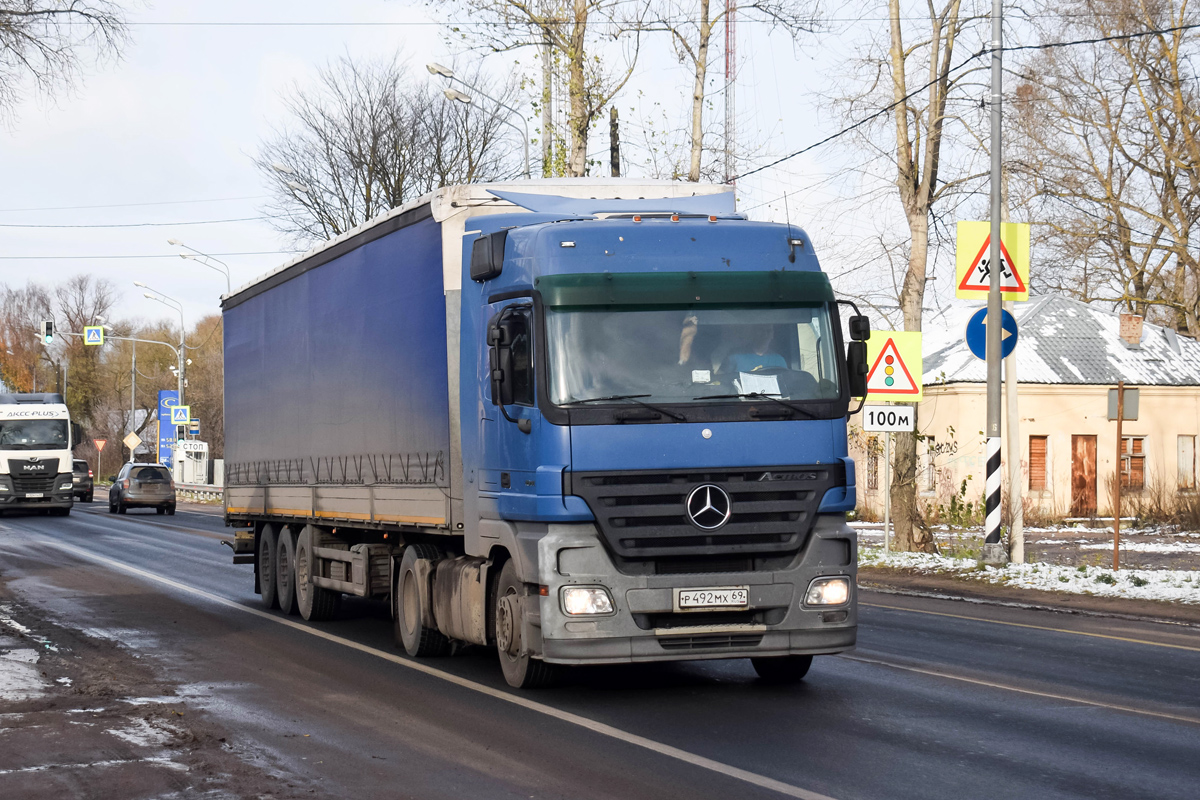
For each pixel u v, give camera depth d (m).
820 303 9.45
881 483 39.56
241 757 7.57
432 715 8.90
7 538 32.69
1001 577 18.75
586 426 8.84
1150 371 41.19
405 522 11.66
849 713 8.88
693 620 8.91
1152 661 11.42
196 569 23.23
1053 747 7.73
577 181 10.99
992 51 19.64
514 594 9.63
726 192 11.15
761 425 9.05
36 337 110.00
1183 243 40.66
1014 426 20.61
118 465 107.06
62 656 12.05
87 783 6.90
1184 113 38.84
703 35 28.59
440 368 10.75
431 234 10.93
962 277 19.73
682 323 9.16
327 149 47.53
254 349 17.09
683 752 7.60
